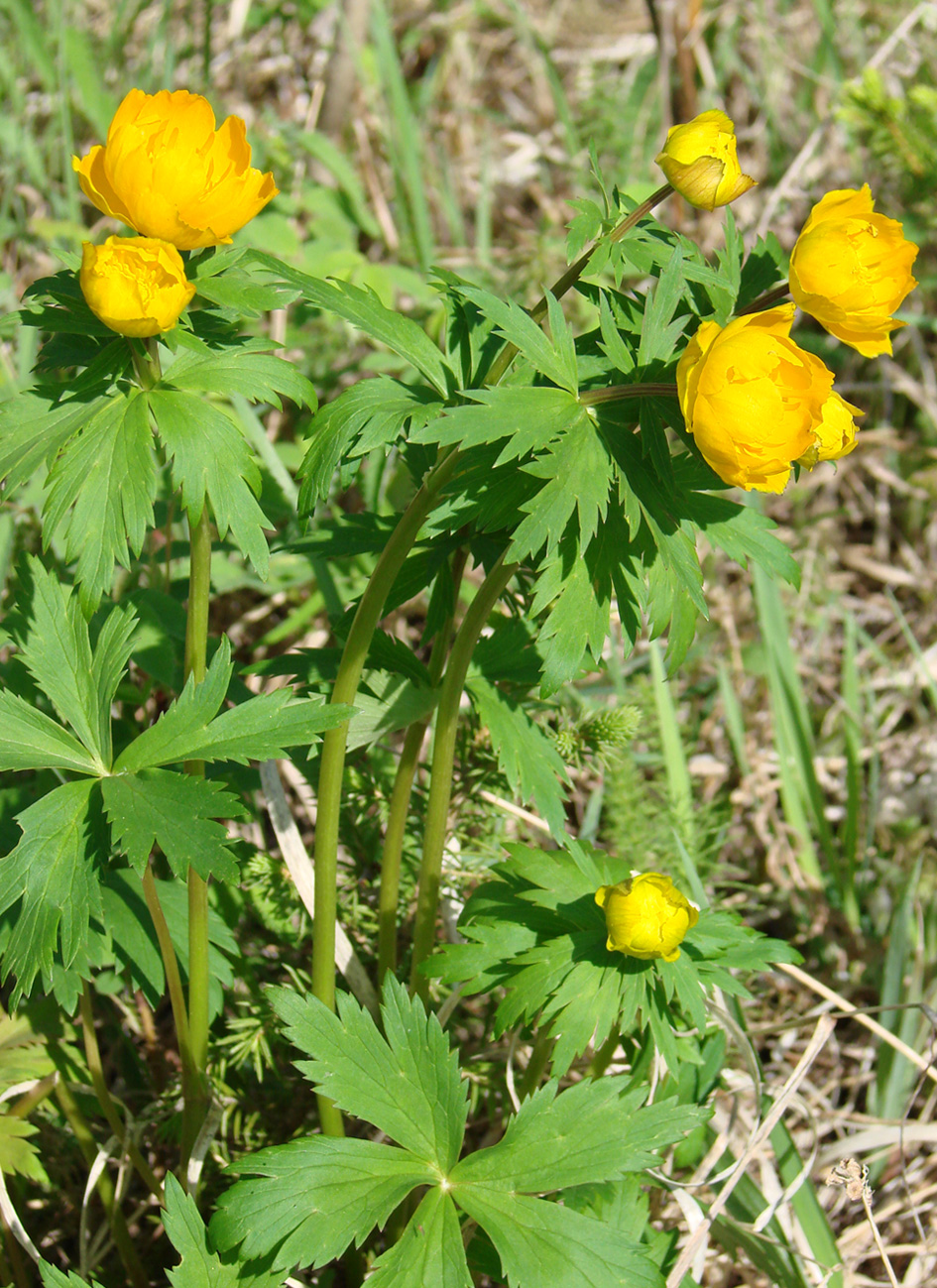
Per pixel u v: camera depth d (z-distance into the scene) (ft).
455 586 1.51
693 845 1.90
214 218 1.18
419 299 2.46
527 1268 1.23
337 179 2.94
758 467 1.15
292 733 1.27
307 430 1.32
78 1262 1.62
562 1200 1.41
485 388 1.24
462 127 3.35
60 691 1.32
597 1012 1.32
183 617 1.74
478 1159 1.27
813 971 2.05
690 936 1.39
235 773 1.65
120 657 1.32
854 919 2.05
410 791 1.61
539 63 3.51
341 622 1.50
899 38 2.95
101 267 1.15
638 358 1.28
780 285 1.31
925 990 1.93
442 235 3.14
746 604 2.46
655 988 1.36
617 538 1.26
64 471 1.21
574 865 1.42
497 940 1.38
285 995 1.27
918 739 2.32
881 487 2.66
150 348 1.23
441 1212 1.25
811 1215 1.58
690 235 2.95
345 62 2.95
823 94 3.20
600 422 1.24
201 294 1.25
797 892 2.10
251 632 2.28
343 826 1.76
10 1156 1.44
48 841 1.27
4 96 2.93
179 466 1.21
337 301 1.30
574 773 2.07
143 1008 1.70
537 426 1.20
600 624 1.24
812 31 3.51
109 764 1.31
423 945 1.49
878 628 2.60
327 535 1.52
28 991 1.24
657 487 1.24
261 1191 1.23
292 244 2.40
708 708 2.36
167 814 1.25
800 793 2.17
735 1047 1.75
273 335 2.46
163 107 1.17
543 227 2.75
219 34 3.28
